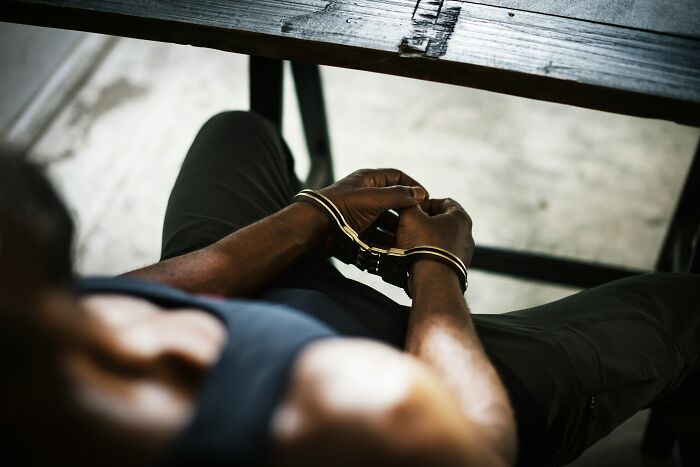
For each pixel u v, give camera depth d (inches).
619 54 38.4
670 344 36.3
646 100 36.6
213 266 32.2
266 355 18.9
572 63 37.9
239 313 21.1
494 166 86.0
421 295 31.6
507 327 34.6
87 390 17.2
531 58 38.0
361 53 38.5
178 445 16.8
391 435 17.3
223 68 100.3
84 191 84.7
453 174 85.0
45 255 17.4
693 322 37.8
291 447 17.2
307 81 61.6
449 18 40.3
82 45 102.0
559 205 81.9
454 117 92.0
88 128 92.5
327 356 18.6
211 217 40.4
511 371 31.9
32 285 17.1
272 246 33.9
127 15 40.3
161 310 21.9
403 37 39.1
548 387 32.1
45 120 93.4
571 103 37.9
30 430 16.7
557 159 87.0
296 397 17.9
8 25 89.5
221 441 16.9
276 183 45.0
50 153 89.4
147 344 19.2
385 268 35.2
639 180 84.7
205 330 20.8
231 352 19.1
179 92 97.3
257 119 47.3
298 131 90.6
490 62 37.7
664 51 38.7
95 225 81.0
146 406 17.8
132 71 100.0
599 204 82.0
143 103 95.8
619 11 40.9
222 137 45.5
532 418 30.4
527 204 82.0
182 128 92.3
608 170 85.8
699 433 41.0
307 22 40.1
